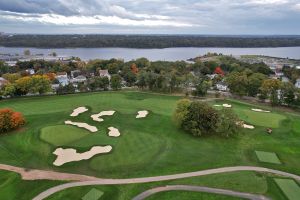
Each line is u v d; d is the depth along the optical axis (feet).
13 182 166.40
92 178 171.22
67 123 265.75
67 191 157.17
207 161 194.80
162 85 420.77
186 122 243.19
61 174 175.94
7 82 426.51
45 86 397.19
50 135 233.55
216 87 477.77
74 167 184.55
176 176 174.19
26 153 204.03
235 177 173.27
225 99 383.45
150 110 309.01
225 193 155.74
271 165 190.39
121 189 159.63
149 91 432.66
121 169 182.29
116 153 204.44
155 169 182.70
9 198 151.84
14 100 362.53
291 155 207.21
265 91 369.71
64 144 217.15
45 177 172.14
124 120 276.00
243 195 154.10
